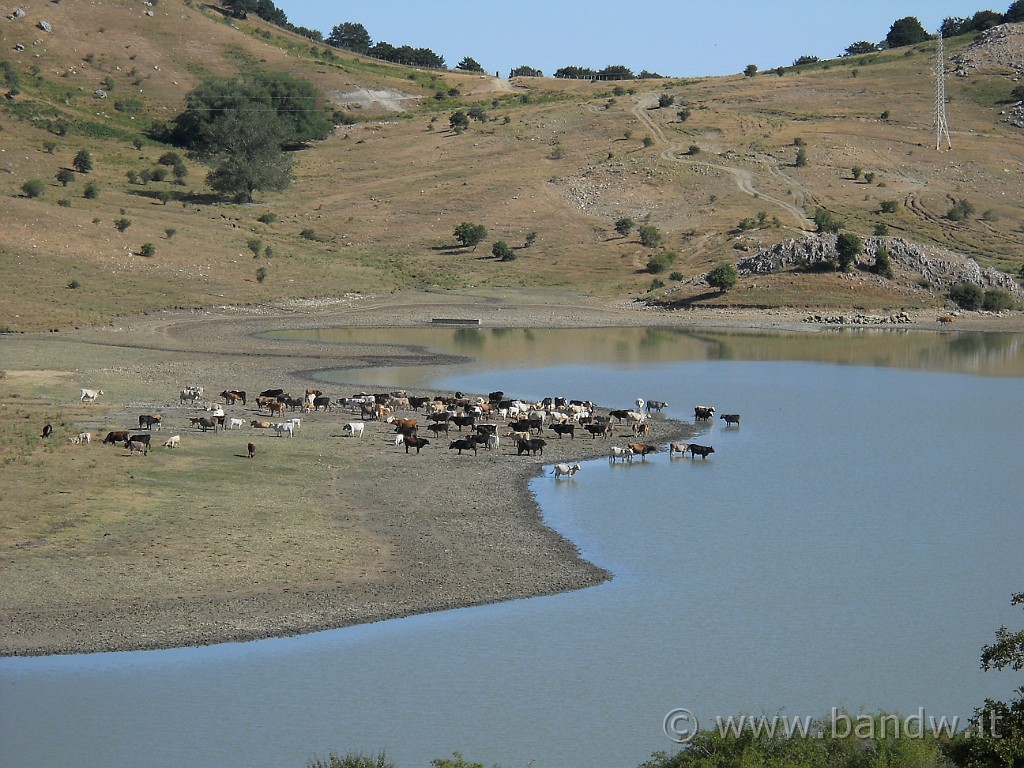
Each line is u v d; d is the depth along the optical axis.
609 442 87.50
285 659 44.34
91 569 52.66
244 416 93.12
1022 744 29.58
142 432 82.75
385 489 69.25
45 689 41.72
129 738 38.09
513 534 60.53
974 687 42.34
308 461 76.00
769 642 46.56
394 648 45.50
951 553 59.25
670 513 66.19
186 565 53.47
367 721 39.44
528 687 42.06
